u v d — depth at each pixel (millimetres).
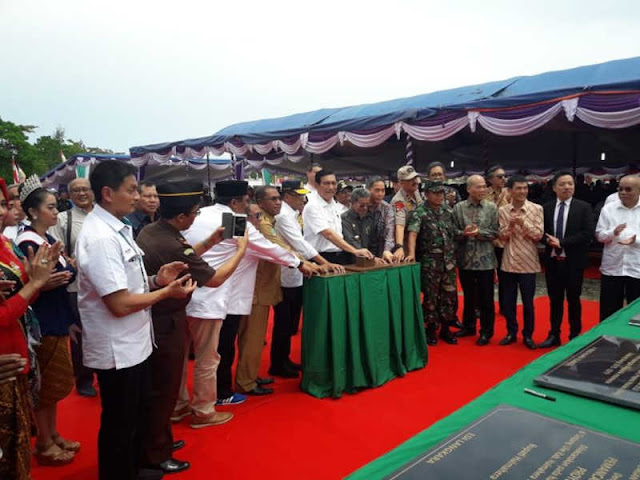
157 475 2359
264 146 8883
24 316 1986
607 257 4066
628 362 1562
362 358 3500
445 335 4621
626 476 940
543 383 1434
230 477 2393
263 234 3477
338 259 4102
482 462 1008
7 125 28172
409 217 4664
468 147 12562
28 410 1910
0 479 1767
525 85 8523
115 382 2070
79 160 14242
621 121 5281
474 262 4469
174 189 2352
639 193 3850
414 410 3123
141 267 2115
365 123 7457
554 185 4309
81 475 2488
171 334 2377
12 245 2119
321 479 2355
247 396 3434
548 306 5926
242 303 3232
